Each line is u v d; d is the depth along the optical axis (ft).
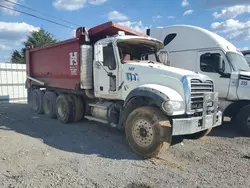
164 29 30.35
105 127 24.84
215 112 18.22
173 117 16.17
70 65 25.27
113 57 20.38
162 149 15.76
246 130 23.22
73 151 17.15
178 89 16.58
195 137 20.33
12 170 13.55
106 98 21.68
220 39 26.32
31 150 16.99
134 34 24.08
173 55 29.09
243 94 23.88
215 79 25.46
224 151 18.19
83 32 22.95
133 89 18.34
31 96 36.42
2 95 49.34
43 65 31.68
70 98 26.50
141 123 16.34
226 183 12.61
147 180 12.71
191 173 13.83
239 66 25.70
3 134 21.43
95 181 12.40
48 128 24.36
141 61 20.77
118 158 15.97
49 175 12.94
